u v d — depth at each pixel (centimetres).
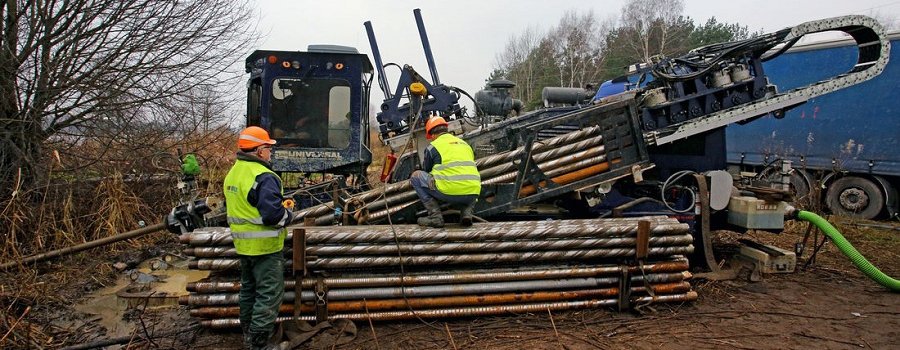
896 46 949
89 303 530
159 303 529
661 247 504
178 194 819
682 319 475
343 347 418
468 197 474
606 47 4338
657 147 644
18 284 542
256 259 391
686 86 625
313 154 676
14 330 436
